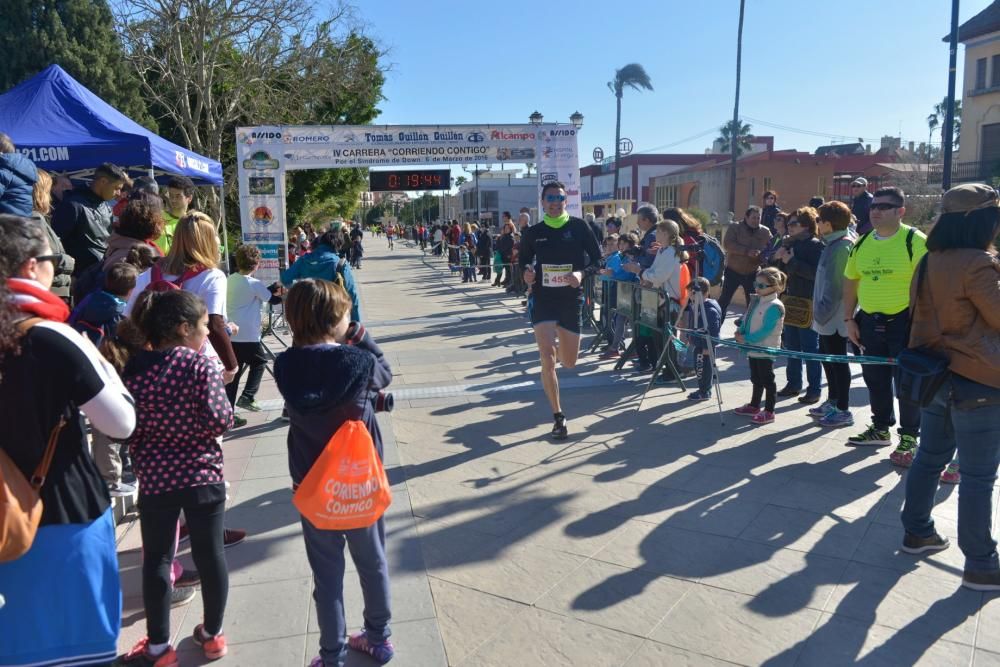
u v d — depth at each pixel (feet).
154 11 61.52
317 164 45.37
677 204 146.00
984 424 10.68
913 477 11.89
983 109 103.09
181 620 10.77
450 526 13.58
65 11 57.41
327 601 9.14
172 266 12.96
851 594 10.93
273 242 44.91
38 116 22.66
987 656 9.41
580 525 13.50
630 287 26.18
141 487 9.04
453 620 10.48
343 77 71.87
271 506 14.75
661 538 12.88
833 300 18.31
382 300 55.52
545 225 18.48
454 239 87.10
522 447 17.95
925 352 11.21
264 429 20.06
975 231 10.84
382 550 9.61
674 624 10.25
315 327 9.04
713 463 16.47
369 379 9.03
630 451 17.43
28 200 13.75
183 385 8.85
